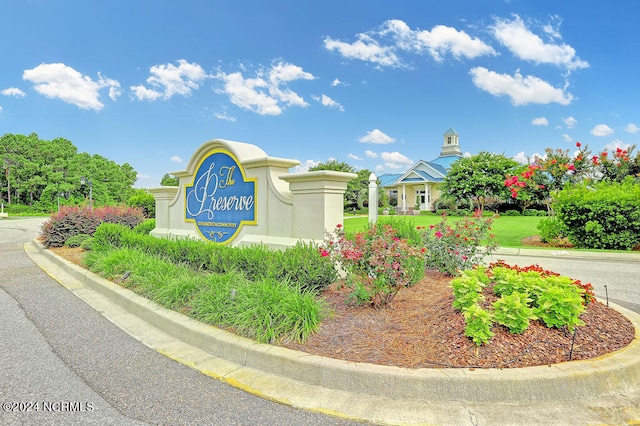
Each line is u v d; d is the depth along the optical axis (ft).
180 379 10.00
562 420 7.97
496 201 83.92
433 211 92.84
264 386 9.52
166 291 15.26
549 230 39.22
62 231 36.29
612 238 34.06
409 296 14.88
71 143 192.54
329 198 18.93
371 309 13.39
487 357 9.49
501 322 10.37
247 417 8.23
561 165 41.88
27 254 33.99
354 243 14.26
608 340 10.52
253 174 23.04
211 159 26.37
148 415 8.36
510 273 12.70
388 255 13.33
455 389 8.66
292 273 15.29
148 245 24.08
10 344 12.51
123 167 233.76
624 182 37.83
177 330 12.99
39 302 17.69
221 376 10.11
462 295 11.34
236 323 11.99
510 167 79.05
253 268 16.97
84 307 16.83
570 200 36.04
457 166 83.15
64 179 154.10
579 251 33.73
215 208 25.89
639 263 28.71
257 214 22.66
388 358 9.78
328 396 9.00
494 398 8.58
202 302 13.80
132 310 15.90
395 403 8.63
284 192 21.24
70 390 9.47
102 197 156.56
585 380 8.78
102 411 8.52
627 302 17.46
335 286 16.57
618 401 8.62
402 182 108.88
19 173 155.53
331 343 10.78
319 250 15.23
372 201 30.30
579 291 12.19
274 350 10.45
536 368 8.99
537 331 10.47
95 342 12.66
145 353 11.73
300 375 9.71
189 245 20.99
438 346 10.25
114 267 20.80
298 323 11.27
